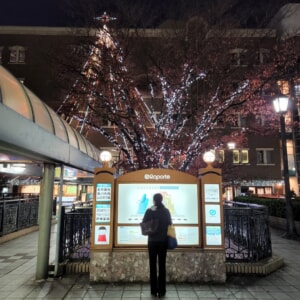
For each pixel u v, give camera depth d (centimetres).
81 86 1196
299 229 1262
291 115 2859
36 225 1416
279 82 1592
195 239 654
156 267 574
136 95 1281
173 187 672
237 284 624
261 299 543
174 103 1205
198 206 667
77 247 804
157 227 561
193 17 1248
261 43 1431
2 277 668
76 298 543
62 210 712
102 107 1184
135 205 661
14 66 2755
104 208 651
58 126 722
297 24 1563
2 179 1978
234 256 730
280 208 1448
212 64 1255
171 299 539
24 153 567
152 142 1174
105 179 661
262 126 2311
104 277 626
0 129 431
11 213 1179
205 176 670
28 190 2544
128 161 1294
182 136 1257
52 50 1359
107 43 1191
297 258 852
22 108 532
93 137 2752
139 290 583
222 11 1244
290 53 1434
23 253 910
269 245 779
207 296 555
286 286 612
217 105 1194
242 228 784
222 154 2838
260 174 3120
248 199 1942
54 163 694
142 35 1299
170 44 1270
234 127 2236
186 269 635
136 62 1340
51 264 717
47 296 552
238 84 1277
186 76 1220
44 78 2520
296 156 3209
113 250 635
